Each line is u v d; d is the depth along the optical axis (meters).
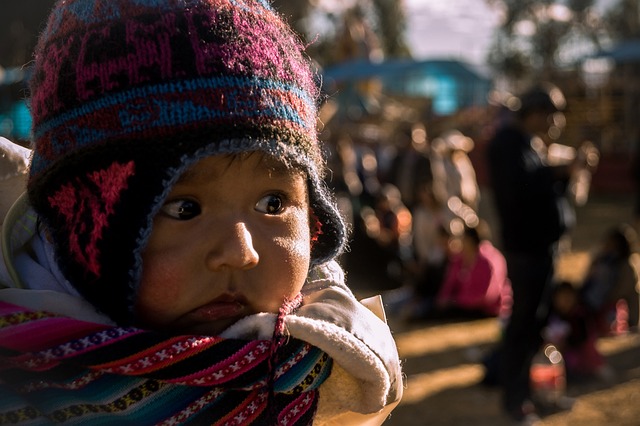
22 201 0.92
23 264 0.90
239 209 0.82
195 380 0.82
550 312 4.55
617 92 17.44
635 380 5.47
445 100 21.30
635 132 17.00
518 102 4.57
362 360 0.91
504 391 4.66
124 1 0.82
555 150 4.64
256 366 0.85
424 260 7.26
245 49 0.82
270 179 0.83
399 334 6.58
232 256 0.79
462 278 6.95
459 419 4.78
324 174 1.00
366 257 7.59
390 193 8.76
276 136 0.82
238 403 0.87
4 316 0.81
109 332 0.80
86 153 0.79
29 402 0.81
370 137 13.37
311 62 0.99
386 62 16.98
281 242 0.84
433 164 9.27
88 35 0.81
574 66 18.91
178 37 0.80
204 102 0.78
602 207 14.89
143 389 0.83
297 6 9.01
